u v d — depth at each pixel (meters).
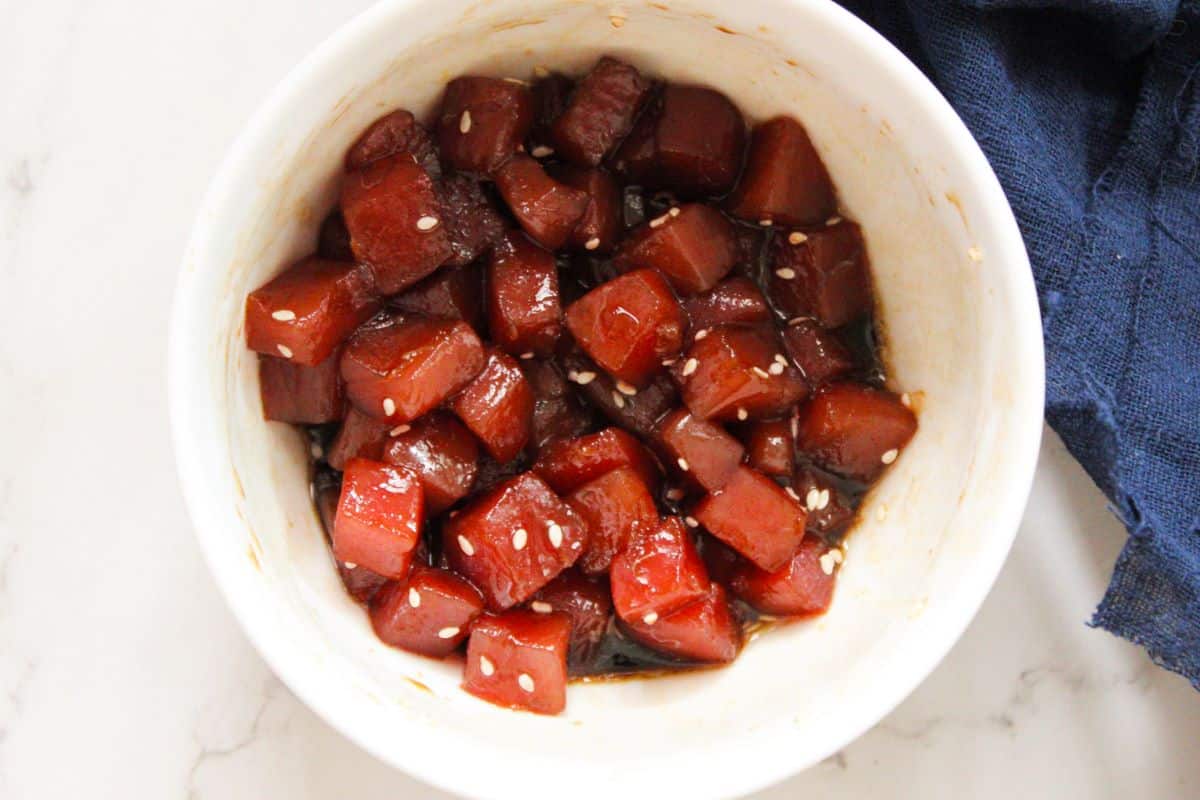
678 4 0.29
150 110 0.35
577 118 0.31
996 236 0.29
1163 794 0.35
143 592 0.34
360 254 0.30
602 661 0.32
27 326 0.34
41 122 0.35
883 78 0.29
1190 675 0.33
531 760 0.29
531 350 0.31
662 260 0.31
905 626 0.30
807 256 0.31
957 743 0.35
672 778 0.29
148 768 0.34
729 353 0.31
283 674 0.28
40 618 0.34
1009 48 0.33
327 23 0.35
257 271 0.30
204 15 0.35
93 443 0.34
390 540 0.30
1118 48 0.34
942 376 0.31
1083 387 0.33
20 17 0.35
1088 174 0.34
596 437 0.31
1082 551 0.35
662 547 0.31
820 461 0.32
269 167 0.29
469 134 0.30
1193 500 0.33
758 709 0.30
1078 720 0.35
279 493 0.30
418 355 0.30
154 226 0.35
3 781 0.34
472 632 0.31
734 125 0.31
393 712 0.29
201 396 0.28
